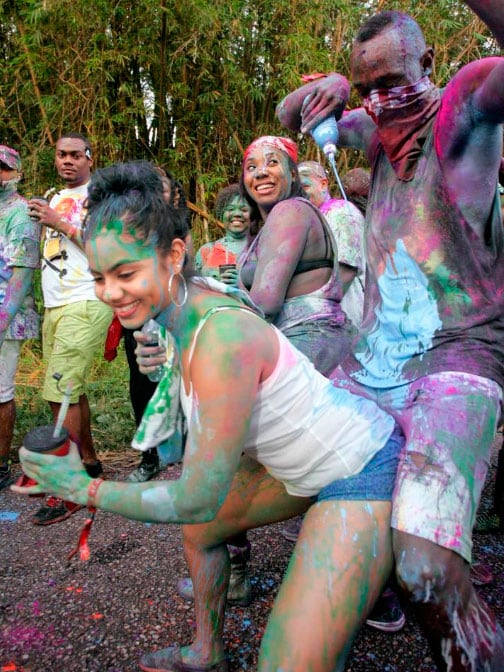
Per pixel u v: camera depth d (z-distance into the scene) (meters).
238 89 7.50
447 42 7.62
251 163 2.82
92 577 2.80
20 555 3.02
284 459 1.73
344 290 3.09
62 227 3.68
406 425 1.85
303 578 1.60
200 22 6.75
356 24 7.67
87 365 3.85
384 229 2.13
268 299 2.47
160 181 1.63
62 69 7.25
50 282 3.83
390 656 2.23
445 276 1.96
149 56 7.07
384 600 2.36
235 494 2.00
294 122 2.70
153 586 2.71
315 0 7.27
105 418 5.08
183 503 1.54
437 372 1.90
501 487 3.20
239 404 1.52
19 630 2.40
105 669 2.19
